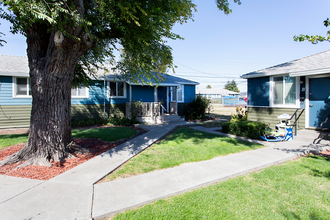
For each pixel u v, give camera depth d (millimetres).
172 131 9328
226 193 3148
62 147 4926
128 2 4566
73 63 4770
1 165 4375
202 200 2934
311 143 6141
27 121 10641
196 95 16328
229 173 3883
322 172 3938
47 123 4703
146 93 14398
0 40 4406
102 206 2701
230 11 6594
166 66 6926
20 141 6656
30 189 3221
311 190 3217
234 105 43188
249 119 10281
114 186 3357
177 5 5223
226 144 6324
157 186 3334
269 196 3047
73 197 2957
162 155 5180
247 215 2564
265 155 5055
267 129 7426
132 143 6562
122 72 7738
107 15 5152
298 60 9648
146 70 7059
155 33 5727
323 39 4344
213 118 15680
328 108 7332
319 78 7586
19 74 10070
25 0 3285
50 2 3777
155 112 12438
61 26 3773
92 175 3822
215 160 4742
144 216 2533
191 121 13641
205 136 7816
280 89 8898
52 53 4418
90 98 12148
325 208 2721
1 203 2758
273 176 3783
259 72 9477
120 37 5984
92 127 10758
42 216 2457
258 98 9805
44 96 4684
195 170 4086
